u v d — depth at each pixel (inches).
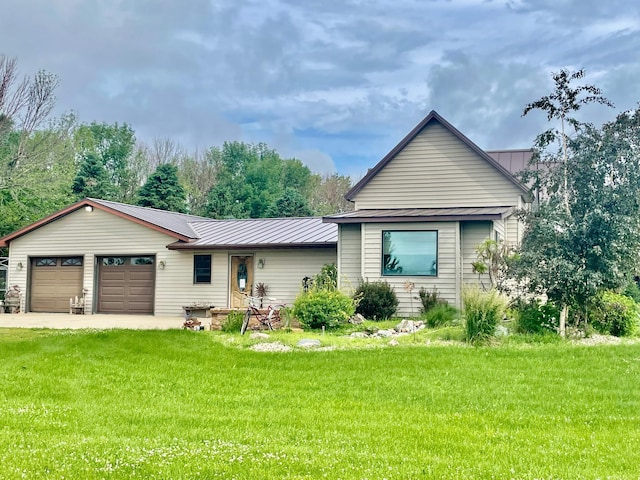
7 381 418.0
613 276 569.0
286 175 2474.2
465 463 250.1
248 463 245.4
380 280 796.0
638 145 574.2
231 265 968.9
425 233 790.5
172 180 1765.5
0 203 1384.1
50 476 227.6
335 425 312.7
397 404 361.1
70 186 1672.0
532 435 294.0
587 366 454.0
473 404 357.7
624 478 231.5
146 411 343.9
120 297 1032.2
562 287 578.9
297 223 1065.5
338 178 2546.8
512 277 616.1
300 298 688.4
